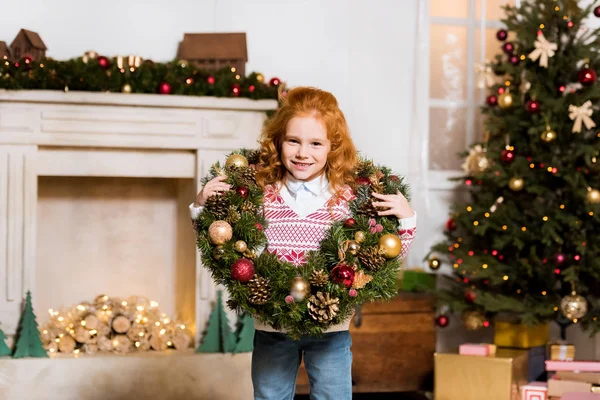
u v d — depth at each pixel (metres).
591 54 3.67
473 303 3.80
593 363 3.42
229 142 3.60
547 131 3.58
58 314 3.69
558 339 4.07
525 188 3.75
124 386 3.45
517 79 3.83
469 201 4.34
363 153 4.25
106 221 4.02
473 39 4.38
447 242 4.07
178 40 3.99
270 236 2.10
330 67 4.21
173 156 3.63
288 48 4.15
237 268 1.98
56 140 3.46
